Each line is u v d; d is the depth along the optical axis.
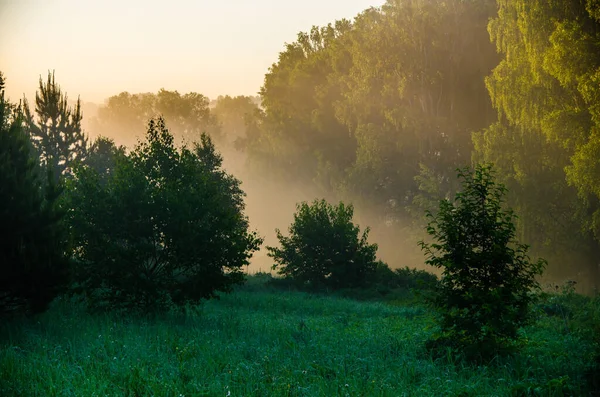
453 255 12.07
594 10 32.25
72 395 8.09
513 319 11.54
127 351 10.77
